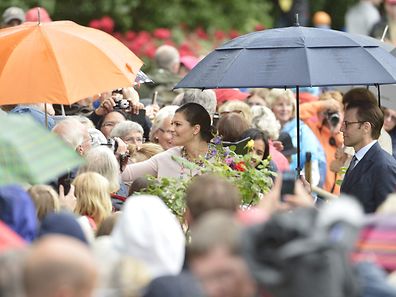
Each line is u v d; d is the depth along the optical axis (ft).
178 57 105.50
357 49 67.56
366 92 67.82
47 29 69.51
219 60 68.90
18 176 42.27
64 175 62.59
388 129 92.02
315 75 65.67
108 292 41.37
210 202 45.44
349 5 146.51
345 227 35.65
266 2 142.20
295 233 34.91
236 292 37.50
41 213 53.72
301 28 69.56
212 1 136.26
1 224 43.62
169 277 39.19
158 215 43.09
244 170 64.18
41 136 43.50
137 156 77.30
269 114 90.94
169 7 131.75
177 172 71.36
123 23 128.36
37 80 67.41
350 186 67.15
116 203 67.10
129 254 42.73
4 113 68.59
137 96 87.45
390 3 136.77
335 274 34.63
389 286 37.60
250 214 42.27
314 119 96.73
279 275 34.53
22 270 35.73
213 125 80.43
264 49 68.13
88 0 127.65
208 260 37.50
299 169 70.64
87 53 68.95
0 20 120.06
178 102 90.48
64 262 35.35
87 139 68.95
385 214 41.37
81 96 67.41
